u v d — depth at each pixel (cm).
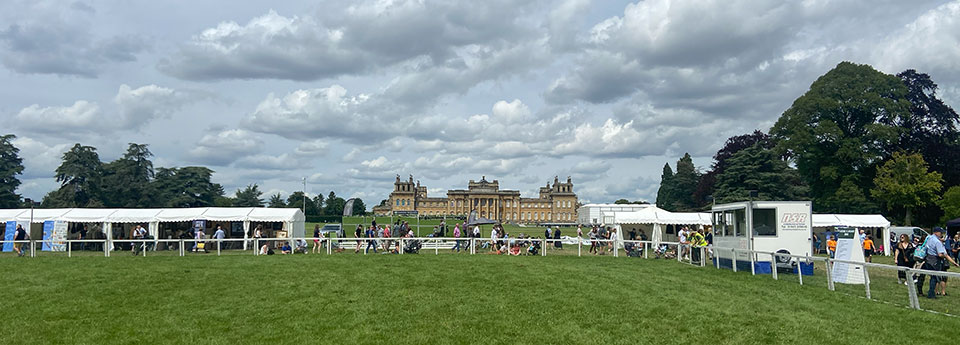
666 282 2556
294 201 17112
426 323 1862
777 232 2948
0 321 1941
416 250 4325
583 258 3834
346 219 12706
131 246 4712
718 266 3288
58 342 1709
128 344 1688
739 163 8469
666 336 1689
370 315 1970
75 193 9769
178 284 2550
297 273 2833
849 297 2134
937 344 1528
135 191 10412
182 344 1680
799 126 7156
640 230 5553
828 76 7238
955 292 1967
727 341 1628
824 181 7131
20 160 9719
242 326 1861
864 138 7000
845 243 2527
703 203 9744
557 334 1728
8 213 4994
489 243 4775
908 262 2359
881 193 6656
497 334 1739
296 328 1823
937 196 6600
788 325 1741
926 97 7394
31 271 2972
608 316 1909
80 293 2373
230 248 5016
